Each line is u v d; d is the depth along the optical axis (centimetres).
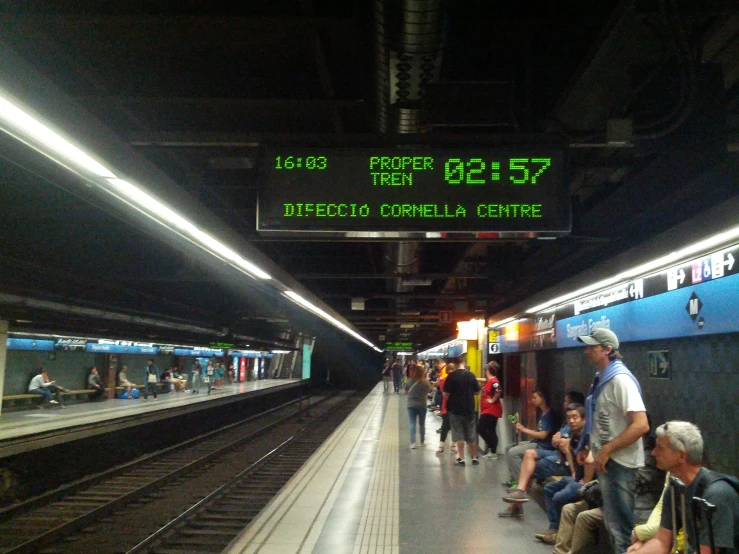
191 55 725
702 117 513
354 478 906
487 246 1374
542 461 691
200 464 1381
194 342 2867
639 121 558
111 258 1450
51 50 682
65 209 1072
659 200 615
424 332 4059
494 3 650
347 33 675
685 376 549
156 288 1900
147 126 800
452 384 1035
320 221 493
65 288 1380
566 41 691
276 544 581
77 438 1301
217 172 844
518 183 494
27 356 2319
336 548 569
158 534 761
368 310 2484
